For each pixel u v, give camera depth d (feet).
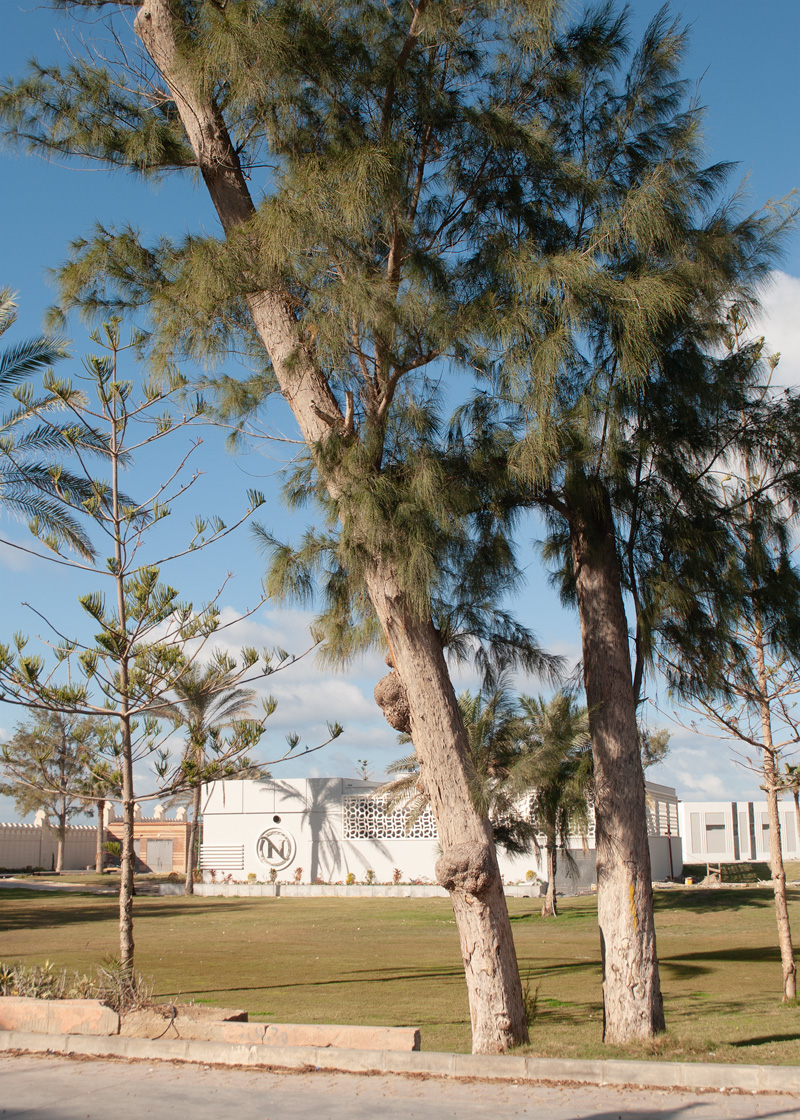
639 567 27.37
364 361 24.75
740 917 73.92
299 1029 21.52
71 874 145.07
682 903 84.02
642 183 25.32
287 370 24.82
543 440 22.85
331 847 112.16
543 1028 27.99
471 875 23.09
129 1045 21.72
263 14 23.50
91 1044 22.06
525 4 23.52
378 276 23.34
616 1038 24.07
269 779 116.47
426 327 23.22
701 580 26.27
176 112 29.48
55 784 31.42
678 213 25.30
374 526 22.21
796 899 84.84
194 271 24.11
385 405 24.18
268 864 114.11
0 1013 23.97
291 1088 18.37
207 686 30.96
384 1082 18.85
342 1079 19.15
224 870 116.16
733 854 156.76
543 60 25.99
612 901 25.40
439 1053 19.81
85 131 28.50
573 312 22.52
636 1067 18.48
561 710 59.93
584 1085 18.40
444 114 25.29
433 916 79.56
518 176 26.32
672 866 128.98
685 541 26.12
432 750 24.13
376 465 23.79
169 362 26.84
